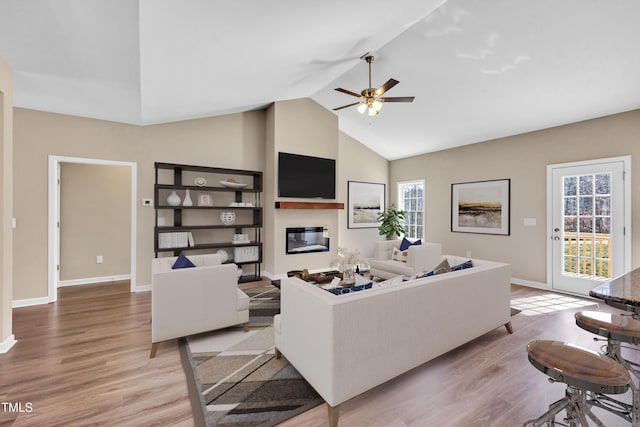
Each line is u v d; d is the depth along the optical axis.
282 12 2.10
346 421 1.62
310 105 5.25
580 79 3.16
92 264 4.64
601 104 3.51
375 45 3.20
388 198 7.00
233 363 2.21
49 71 2.60
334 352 1.53
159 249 4.02
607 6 2.32
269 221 5.02
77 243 4.54
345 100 4.99
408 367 1.87
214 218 4.75
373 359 1.69
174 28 2.03
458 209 5.54
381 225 6.41
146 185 4.24
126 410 1.69
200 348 2.44
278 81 3.77
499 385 1.95
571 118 3.94
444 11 2.74
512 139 4.74
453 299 2.15
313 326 1.67
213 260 3.30
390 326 1.76
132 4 1.72
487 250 5.06
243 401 1.77
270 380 1.99
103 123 3.97
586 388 1.04
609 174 3.71
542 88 3.44
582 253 3.96
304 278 3.43
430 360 2.13
